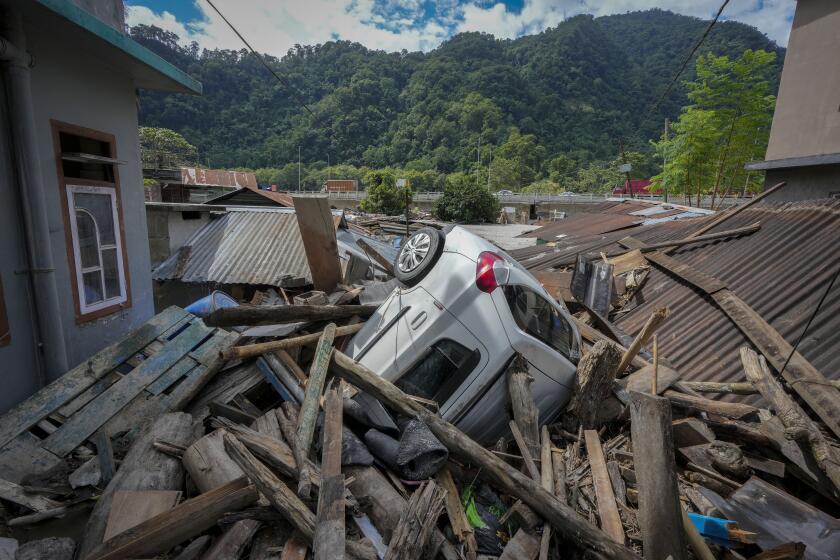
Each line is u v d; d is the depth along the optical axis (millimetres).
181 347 4629
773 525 2938
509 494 3137
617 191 76312
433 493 2777
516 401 3723
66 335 4879
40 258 4301
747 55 24703
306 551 2393
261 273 10031
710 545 2867
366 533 2576
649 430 2883
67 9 4109
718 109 26359
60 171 4801
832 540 2727
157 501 2697
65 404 3826
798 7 10039
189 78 6543
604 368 4172
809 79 9773
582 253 10312
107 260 5672
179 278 10008
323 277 7328
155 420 3502
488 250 4062
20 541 2639
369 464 3111
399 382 3895
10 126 4086
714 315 6172
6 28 3859
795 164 9203
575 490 3340
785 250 6754
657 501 2686
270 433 3393
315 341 4539
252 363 4391
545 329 4496
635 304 7426
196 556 2430
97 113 5410
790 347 4820
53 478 3207
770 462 3703
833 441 3691
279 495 2574
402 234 21859
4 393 4051
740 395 4668
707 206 36406
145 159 68062
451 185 55250
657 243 9148
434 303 3883
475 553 2633
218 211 12383
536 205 66000
